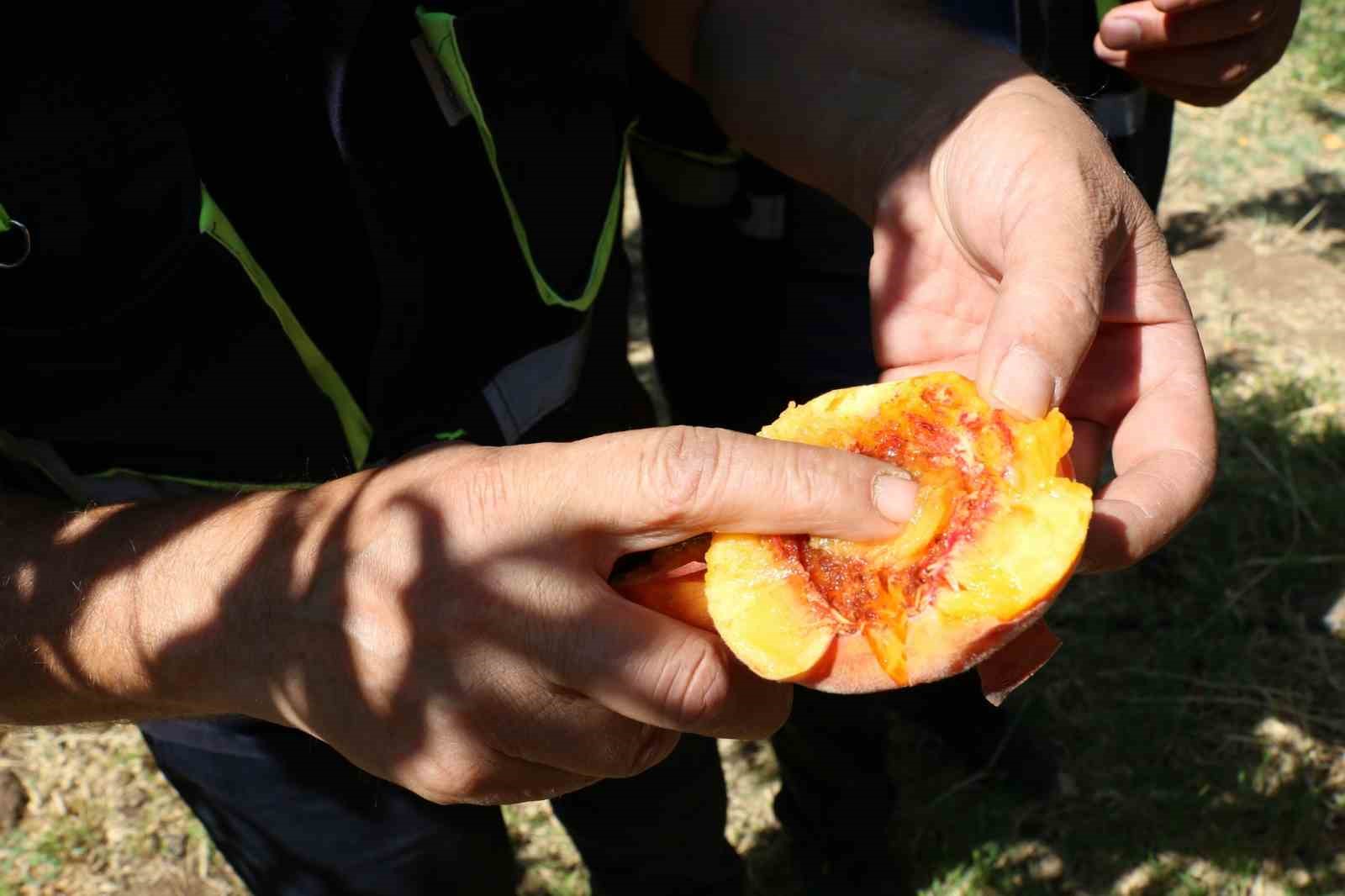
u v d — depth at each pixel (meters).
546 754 0.46
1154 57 0.68
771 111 0.63
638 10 0.67
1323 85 1.74
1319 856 0.86
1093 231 0.49
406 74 0.50
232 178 0.49
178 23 0.47
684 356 0.81
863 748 0.79
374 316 0.53
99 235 0.48
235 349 0.51
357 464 0.55
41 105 0.46
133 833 0.91
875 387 0.47
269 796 0.59
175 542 0.48
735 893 0.75
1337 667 0.99
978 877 0.86
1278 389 1.22
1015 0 0.68
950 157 0.54
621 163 0.61
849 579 0.43
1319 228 1.48
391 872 0.61
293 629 0.45
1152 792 0.91
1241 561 1.06
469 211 0.53
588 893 0.86
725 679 0.44
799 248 0.71
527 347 0.57
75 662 0.49
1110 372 0.52
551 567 0.43
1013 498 0.43
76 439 0.52
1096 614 1.03
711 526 0.43
